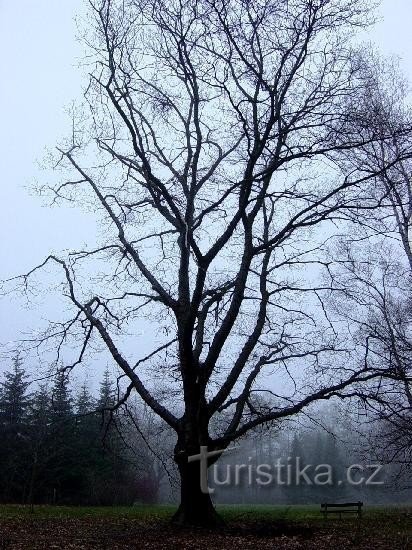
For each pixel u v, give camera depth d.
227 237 16.52
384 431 22.45
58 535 14.72
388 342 21.31
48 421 27.22
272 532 15.85
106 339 17.02
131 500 34.62
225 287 17.73
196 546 12.79
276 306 18.95
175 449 16.33
